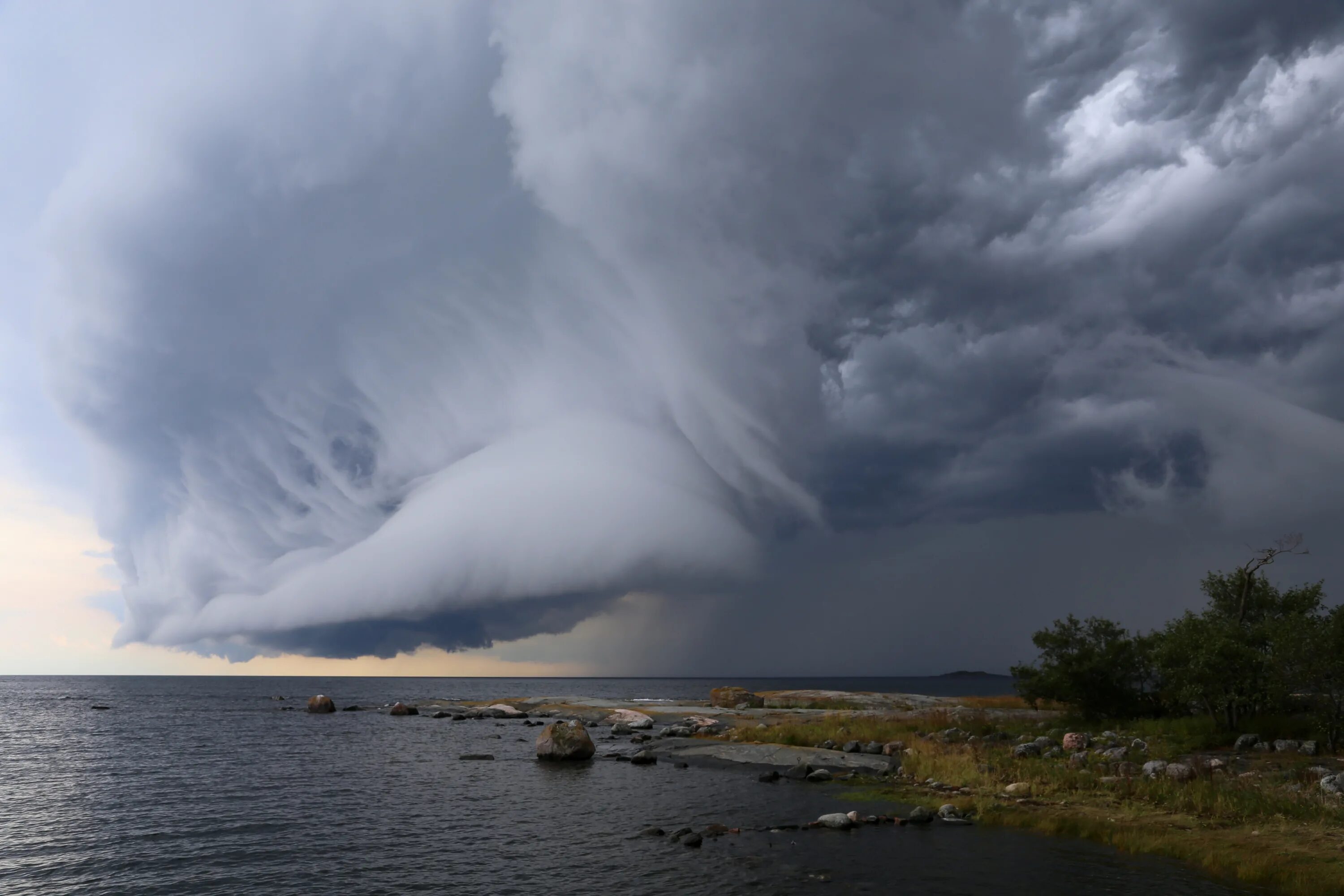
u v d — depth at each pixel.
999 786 27.09
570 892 17.28
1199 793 22.52
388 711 96.88
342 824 25.45
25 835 24.53
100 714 92.81
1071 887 16.25
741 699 78.75
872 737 41.50
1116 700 40.75
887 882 17.05
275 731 65.19
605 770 37.25
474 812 27.00
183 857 21.47
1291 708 31.70
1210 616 36.44
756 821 24.25
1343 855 16.98
